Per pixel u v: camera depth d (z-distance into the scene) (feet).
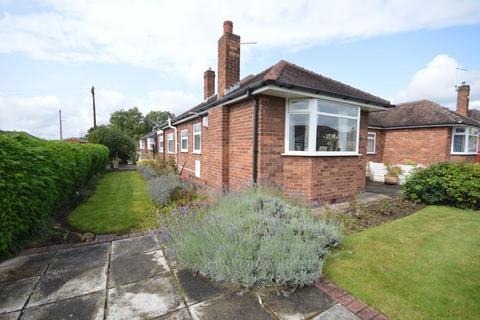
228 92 27.27
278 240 10.06
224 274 8.85
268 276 8.68
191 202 19.60
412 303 7.86
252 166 21.86
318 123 21.57
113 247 12.50
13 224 10.46
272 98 21.36
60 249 12.25
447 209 20.12
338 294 8.37
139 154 108.88
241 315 7.30
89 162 26.73
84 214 18.84
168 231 12.08
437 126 42.88
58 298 8.11
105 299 8.07
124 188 31.78
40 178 12.37
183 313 7.38
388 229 14.96
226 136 26.40
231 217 12.34
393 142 49.39
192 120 38.60
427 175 22.70
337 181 23.03
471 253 11.57
